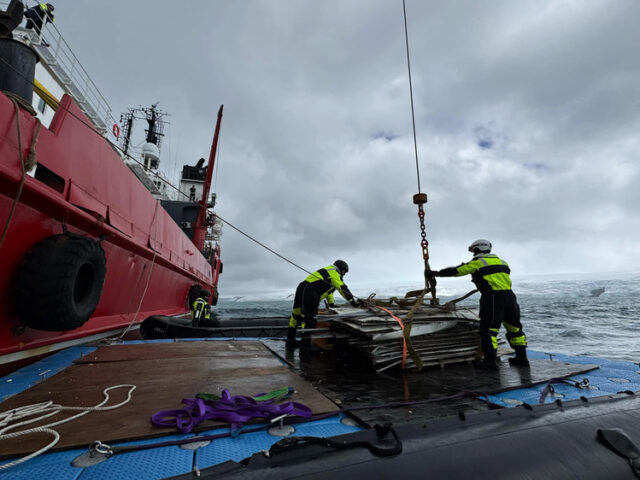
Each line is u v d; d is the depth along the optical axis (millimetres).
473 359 3729
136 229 6762
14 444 1614
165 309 9867
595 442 1518
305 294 4793
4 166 3113
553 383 2803
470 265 3727
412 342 3609
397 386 2752
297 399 2355
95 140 5059
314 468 1192
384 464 1246
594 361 3871
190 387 2670
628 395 2064
